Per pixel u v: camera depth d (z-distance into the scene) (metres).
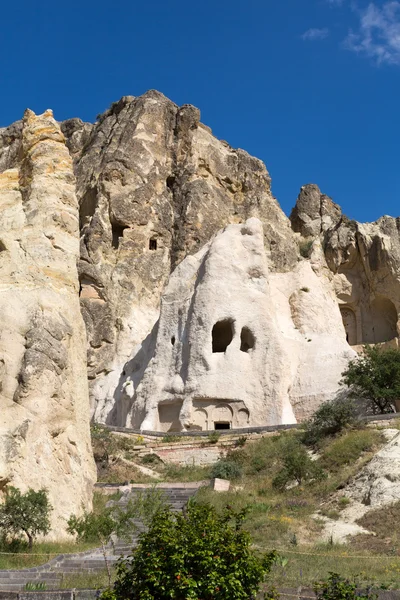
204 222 62.91
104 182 61.25
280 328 48.34
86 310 55.97
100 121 73.88
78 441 25.97
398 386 38.06
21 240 28.19
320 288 52.50
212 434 36.00
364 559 20.34
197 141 67.62
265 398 41.75
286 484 29.23
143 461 35.47
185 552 13.74
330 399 41.56
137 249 59.69
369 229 62.94
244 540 14.19
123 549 21.27
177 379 43.28
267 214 66.62
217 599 13.47
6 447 22.83
